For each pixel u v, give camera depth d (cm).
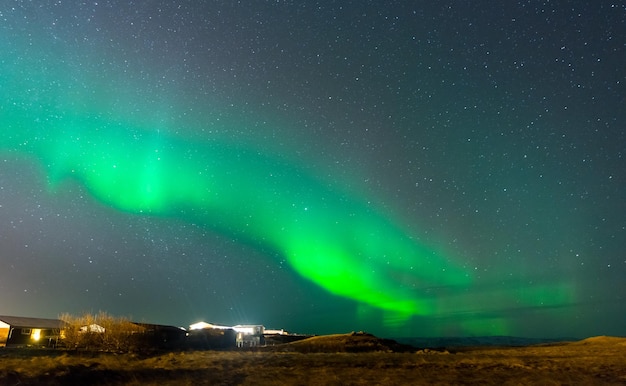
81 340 4862
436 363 3669
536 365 3459
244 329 7938
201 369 2689
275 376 2519
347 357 4378
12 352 3672
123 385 2036
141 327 5372
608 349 6066
